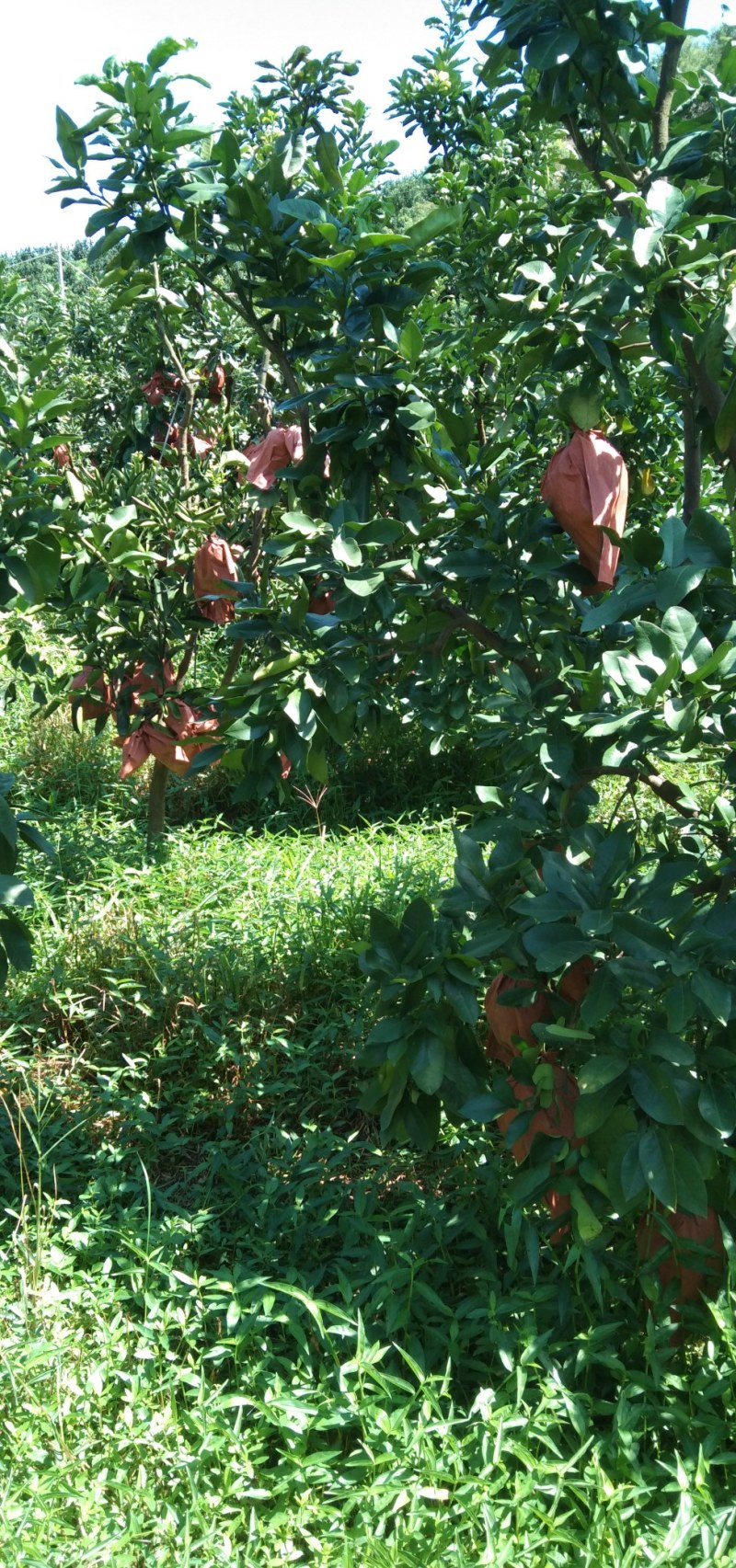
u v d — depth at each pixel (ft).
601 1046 7.04
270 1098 12.26
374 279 8.09
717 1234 7.95
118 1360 8.29
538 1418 7.23
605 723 6.37
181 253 9.06
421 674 11.08
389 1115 7.96
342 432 8.17
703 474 13.84
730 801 9.00
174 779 20.85
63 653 25.58
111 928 14.67
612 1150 6.93
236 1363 8.31
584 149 9.21
